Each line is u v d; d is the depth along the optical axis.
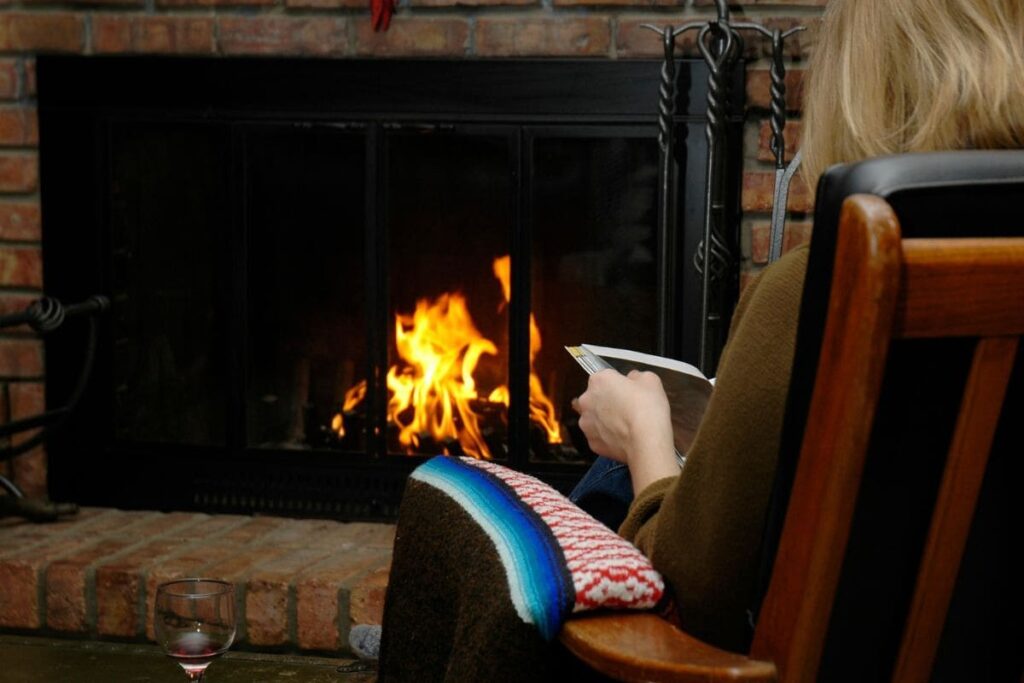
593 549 0.83
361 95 2.44
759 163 2.40
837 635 0.76
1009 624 0.79
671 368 1.28
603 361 1.25
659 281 2.35
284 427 2.57
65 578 2.25
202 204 2.55
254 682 2.05
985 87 0.80
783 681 0.72
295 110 2.46
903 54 0.82
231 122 2.48
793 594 0.72
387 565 2.26
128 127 2.55
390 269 2.50
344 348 2.54
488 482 0.96
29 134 2.58
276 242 2.53
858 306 0.67
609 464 1.30
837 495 0.69
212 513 2.59
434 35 2.42
